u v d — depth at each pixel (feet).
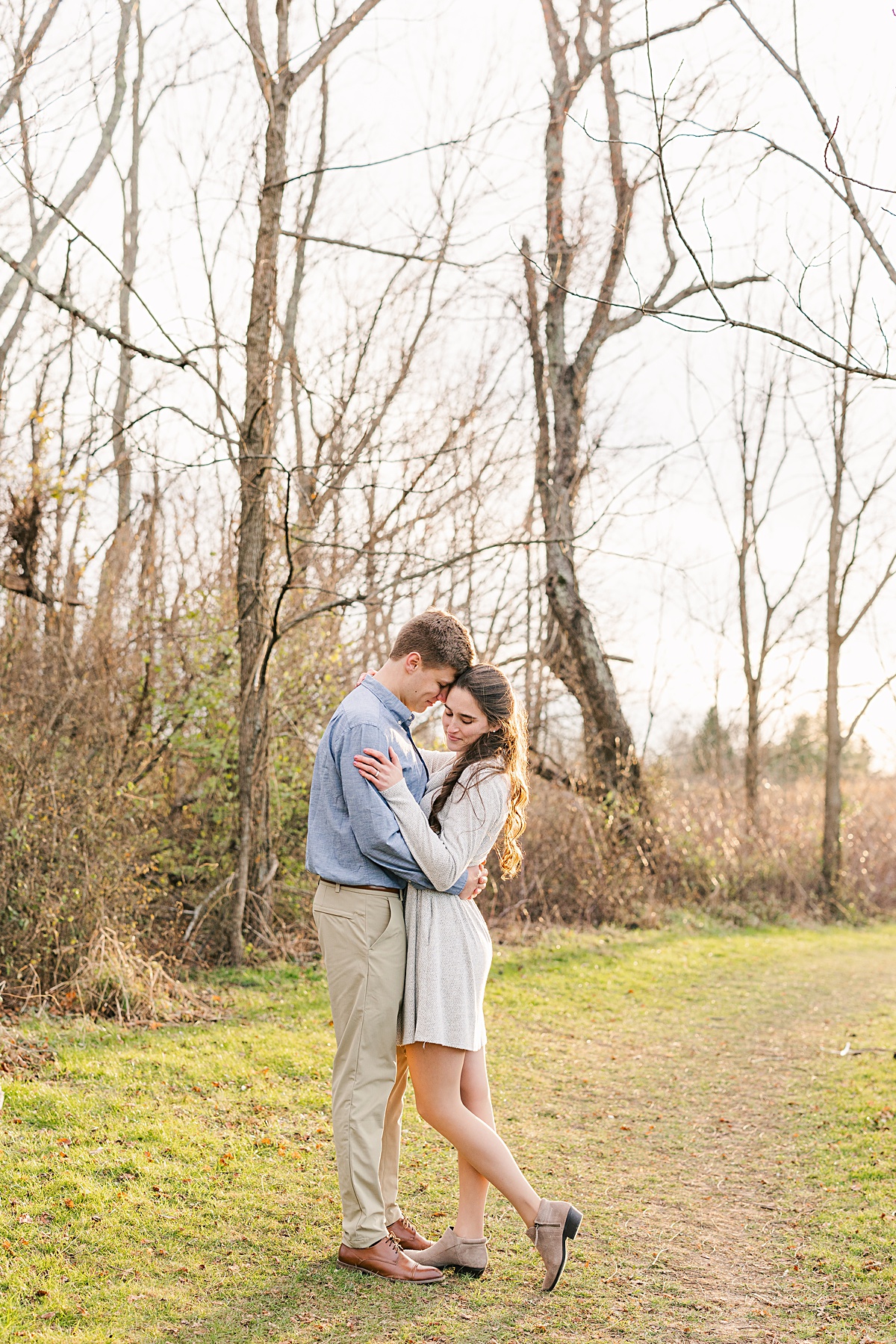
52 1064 15.03
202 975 22.15
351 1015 9.76
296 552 26.61
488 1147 9.75
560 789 35.96
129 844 22.25
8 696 24.06
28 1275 9.21
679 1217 12.03
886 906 48.52
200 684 27.07
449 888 9.89
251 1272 9.68
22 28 19.29
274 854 24.90
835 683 46.37
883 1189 12.96
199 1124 13.28
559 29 35.22
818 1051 20.59
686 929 35.53
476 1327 8.96
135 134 37.70
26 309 31.19
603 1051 19.77
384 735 9.86
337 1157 9.93
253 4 23.61
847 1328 9.40
